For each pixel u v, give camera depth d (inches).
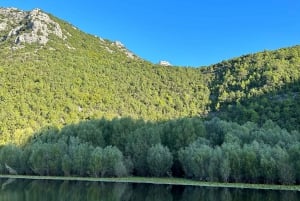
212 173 5078.7
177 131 6013.8
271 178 4825.3
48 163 5905.5
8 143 6870.1
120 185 4660.4
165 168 5620.1
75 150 5782.5
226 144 5241.1
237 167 4963.1
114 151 5639.8
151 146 5831.7
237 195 3777.1
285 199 3486.7
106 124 6579.7
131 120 6461.6
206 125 6407.5
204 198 3513.8
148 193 3863.2
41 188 4222.4
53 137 6530.5
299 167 4749.0
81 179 5393.7
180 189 4298.7
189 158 5349.4
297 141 5482.3
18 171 6176.2
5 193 3730.3
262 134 5723.4
